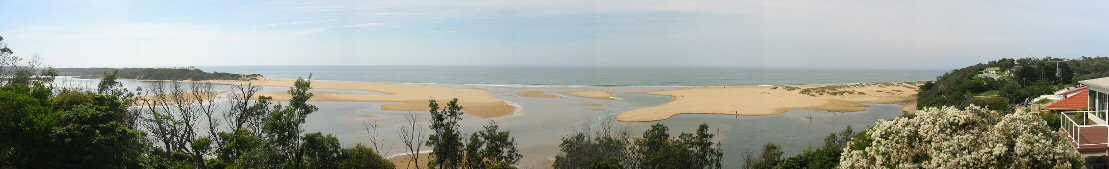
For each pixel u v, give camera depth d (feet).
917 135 51.88
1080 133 56.90
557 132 165.99
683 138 102.94
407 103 245.86
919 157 51.16
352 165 90.38
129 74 526.98
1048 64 273.33
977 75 299.38
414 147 140.05
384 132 162.81
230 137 89.66
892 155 52.49
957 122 49.90
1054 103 138.92
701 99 265.13
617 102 261.03
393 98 272.51
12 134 75.36
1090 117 68.54
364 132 163.32
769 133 167.43
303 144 83.61
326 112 212.43
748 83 499.51
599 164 89.71
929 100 247.50
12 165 75.77
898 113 223.71
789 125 183.42
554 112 214.48
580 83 470.80
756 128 176.35
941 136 49.49
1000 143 46.01
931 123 51.06
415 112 212.64
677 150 94.99
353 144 144.97
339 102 251.19
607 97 289.12
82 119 77.87
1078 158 46.09
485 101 256.52
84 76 570.05
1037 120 48.37
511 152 102.47
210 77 513.45
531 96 292.81
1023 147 44.80
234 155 87.35
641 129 174.40
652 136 103.24
